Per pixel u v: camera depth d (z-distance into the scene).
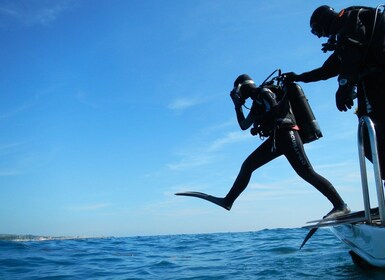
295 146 3.62
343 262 4.94
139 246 11.09
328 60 3.64
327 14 3.33
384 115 3.15
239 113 3.98
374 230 2.78
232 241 11.63
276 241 10.22
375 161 2.72
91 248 10.19
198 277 4.86
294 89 3.84
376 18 3.05
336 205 3.46
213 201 4.06
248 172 3.92
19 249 9.13
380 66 3.14
